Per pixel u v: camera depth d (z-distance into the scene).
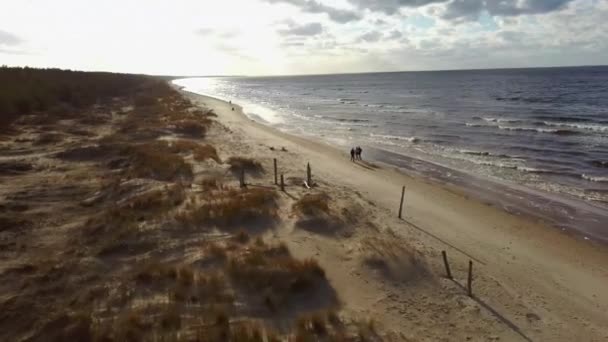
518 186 21.92
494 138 35.81
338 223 14.48
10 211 14.13
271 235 13.38
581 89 91.94
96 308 8.95
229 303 9.35
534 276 12.09
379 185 21.45
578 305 10.64
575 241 14.99
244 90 143.25
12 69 55.72
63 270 10.45
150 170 19.77
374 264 11.65
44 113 34.97
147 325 8.34
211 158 23.23
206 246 12.19
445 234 14.88
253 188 18.09
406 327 9.09
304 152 29.56
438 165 26.77
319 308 9.52
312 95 108.88
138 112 43.12
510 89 101.06
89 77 74.75
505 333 9.16
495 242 14.49
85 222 13.53
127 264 11.09
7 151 22.36
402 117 52.75
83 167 20.45
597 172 24.36
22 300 9.00
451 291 10.71
